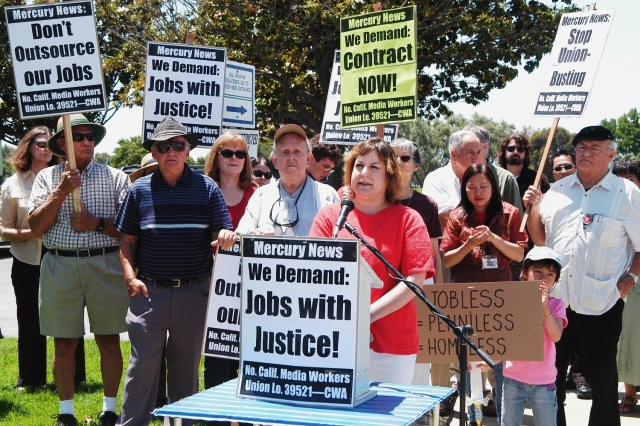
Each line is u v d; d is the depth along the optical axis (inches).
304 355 132.8
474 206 232.8
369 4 753.6
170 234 209.3
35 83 242.2
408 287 151.7
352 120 251.0
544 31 864.9
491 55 858.8
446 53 837.8
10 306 555.2
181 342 211.6
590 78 239.9
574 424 264.5
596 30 241.3
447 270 258.4
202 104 287.4
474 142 256.8
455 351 199.5
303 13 806.5
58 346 240.4
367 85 248.1
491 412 272.7
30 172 282.0
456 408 276.1
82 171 241.9
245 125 374.0
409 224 162.9
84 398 277.6
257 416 123.3
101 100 243.4
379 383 150.6
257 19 801.6
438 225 229.0
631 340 278.8
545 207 234.7
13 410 259.6
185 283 210.2
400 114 243.0
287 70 897.5
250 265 136.9
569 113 241.6
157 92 286.0
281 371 133.7
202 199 212.5
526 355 195.2
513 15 881.5
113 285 240.7
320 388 131.3
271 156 243.3
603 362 223.0
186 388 213.9
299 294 133.9
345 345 131.3
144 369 206.1
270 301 135.3
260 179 378.9
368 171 161.3
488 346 197.8
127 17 860.0
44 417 251.9
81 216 233.1
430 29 820.0
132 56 866.8
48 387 295.3
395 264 161.8
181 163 211.0
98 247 238.4
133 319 208.8
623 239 224.1
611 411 223.8
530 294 195.5
